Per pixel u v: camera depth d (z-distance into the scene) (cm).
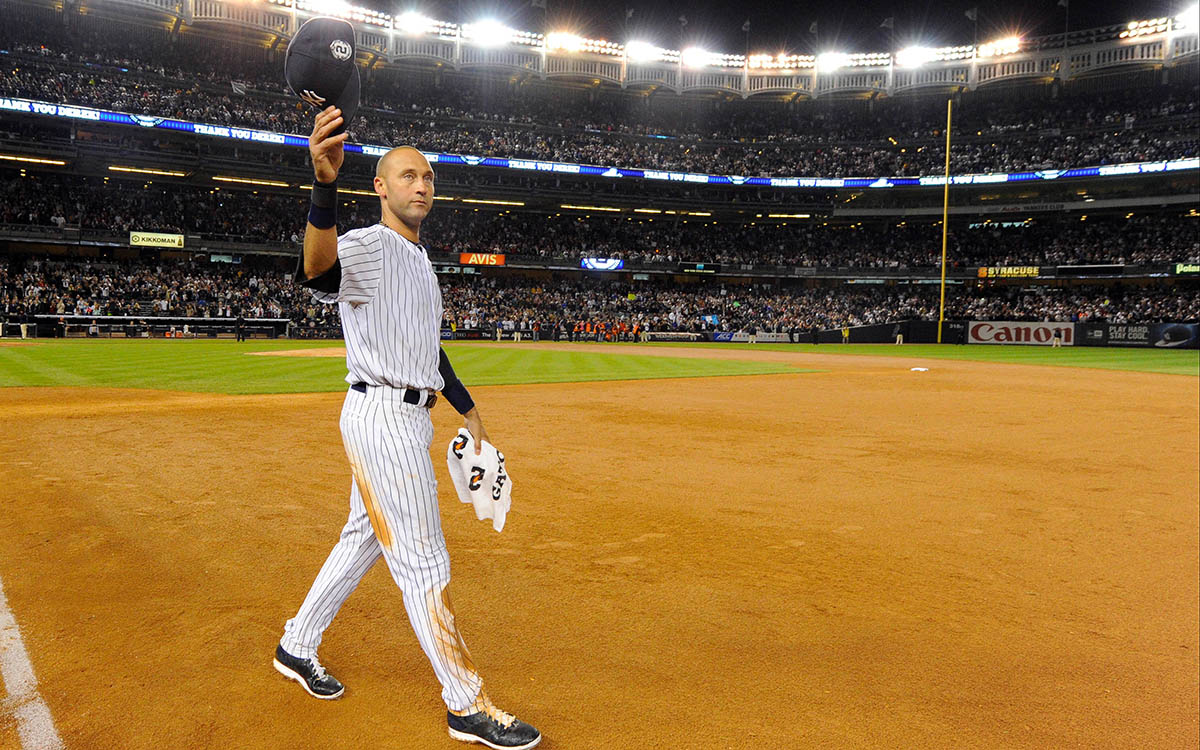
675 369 2236
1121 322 4684
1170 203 4919
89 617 357
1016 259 5528
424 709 283
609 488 653
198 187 4844
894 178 5406
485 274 5662
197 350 2766
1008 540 512
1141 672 320
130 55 4578
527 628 358
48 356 2208
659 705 286
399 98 5438
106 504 563
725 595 404
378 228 262
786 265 5866
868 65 5725
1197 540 515
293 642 290
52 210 4350
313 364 2058
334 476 669
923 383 1852
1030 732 271
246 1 4525
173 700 282
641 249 5950
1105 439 962
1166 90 5219
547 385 1648
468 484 280
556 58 5522
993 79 5428
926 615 380
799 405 1324
